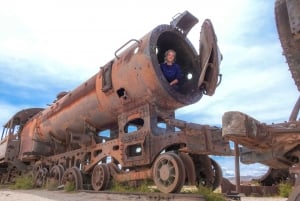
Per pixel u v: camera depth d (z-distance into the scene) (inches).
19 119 750.5
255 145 113.3
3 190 535.2
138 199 282.2
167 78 362.6
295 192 94.4
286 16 122.7
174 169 279.3
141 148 327.0
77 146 516.1
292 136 108.9
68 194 378.6
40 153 623.8
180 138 285.0
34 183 577.0
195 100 358.3
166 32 367.6
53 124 549.0
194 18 381.1
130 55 363.3
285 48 124.9
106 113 416.2
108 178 369.7
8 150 708.7
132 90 358.3
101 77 413.1
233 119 103.3
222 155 306.2
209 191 267.7
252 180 486.6
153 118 335.0
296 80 124.3
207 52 331.3
